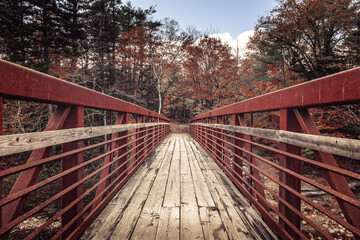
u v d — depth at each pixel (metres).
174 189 2.37
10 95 0.80
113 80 13.61
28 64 7.54
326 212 0.87
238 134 2.45
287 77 10.38
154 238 1.39
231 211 1.80
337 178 0.91
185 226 1.54
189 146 6.17
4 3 7.98
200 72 17.95
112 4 14.64
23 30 7.90
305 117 1.14
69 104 1.28
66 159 1.38
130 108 2.80
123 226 1.54
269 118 8.55
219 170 3.25
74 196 1.37
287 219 1.25
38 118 8.16
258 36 10.43
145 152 3.95
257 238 1.39
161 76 17.70
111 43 14.31
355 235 0.74
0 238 0.77
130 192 2.26
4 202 0.77
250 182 1.95
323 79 0.88
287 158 1.27
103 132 1.78
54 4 9.39
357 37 7.27
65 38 8.99
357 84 0.71
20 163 8.35
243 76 16.52
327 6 7.19
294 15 8.05
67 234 1.33
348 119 5.98
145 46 16.16
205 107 18.44
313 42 8.67
